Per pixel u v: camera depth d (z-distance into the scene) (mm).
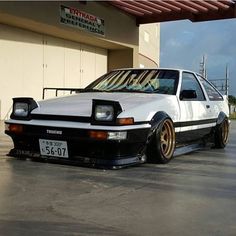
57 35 13547
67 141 5172
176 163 5980
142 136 5246
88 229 3207
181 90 6270
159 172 5262
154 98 5707
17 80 12539
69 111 5242
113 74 6797
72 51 14664
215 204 3926
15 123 5473
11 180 4625
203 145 7195
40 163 5488
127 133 4992
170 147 5855
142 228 3254
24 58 12719
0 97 12047
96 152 5168
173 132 5859
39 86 13344
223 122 7598
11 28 12188
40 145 5410
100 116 4996
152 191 4332
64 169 5199
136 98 5668
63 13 12453
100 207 3742
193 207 3816
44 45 13430
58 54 14039
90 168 5281
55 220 3379
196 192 4348
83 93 6230
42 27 12250
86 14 13375
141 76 6500
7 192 4148
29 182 4551
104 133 4922
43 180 4648
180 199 4066
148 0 12969
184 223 3387
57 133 5172
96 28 13883
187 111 6277
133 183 4641
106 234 3115
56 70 13992
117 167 5094
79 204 3812
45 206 3725
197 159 6430
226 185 4691
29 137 5445
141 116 5246
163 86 6246
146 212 3639
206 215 3598
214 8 13867
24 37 12648
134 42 15898
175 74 6418
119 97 5711
